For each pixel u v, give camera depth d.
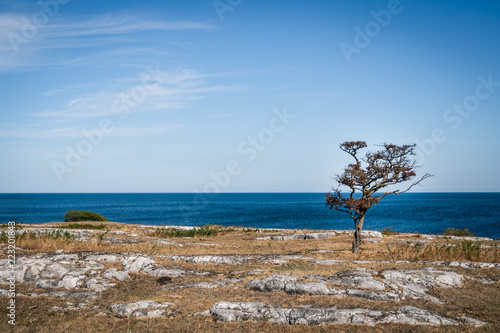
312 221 75.25
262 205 166.00
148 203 199.12
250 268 16.27
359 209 20.81
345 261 17.42
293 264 16.92
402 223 70.12
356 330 9.34
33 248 19.28
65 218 45.22
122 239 26.47
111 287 13.61
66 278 13.62
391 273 13.56
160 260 17.69
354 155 21.14
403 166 20.33
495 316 10.16
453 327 9.34
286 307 10.78
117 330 9.82
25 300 12.02
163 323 10.15
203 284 13.53
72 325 10.18
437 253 19.05
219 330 9.63
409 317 9.86
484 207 133.50
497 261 17.33
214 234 34.56
